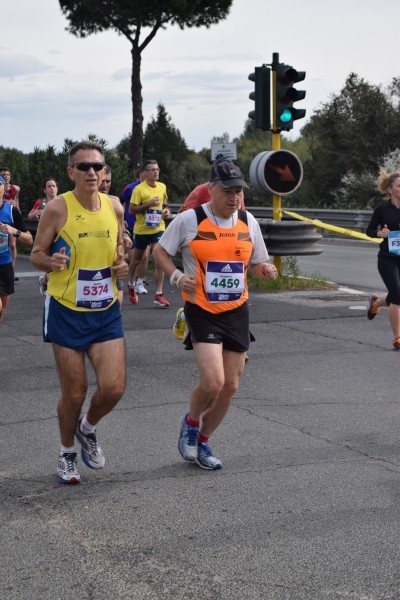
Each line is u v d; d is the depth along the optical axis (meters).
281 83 16.88
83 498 6.13
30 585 4.82
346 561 5.06
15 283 18.81
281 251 17.12
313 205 42.28
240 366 6.69
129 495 6.18
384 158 40.06
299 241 17.08
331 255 25.97
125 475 6.61
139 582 4.84
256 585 4.78
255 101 17.05
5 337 12.34
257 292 16.62
